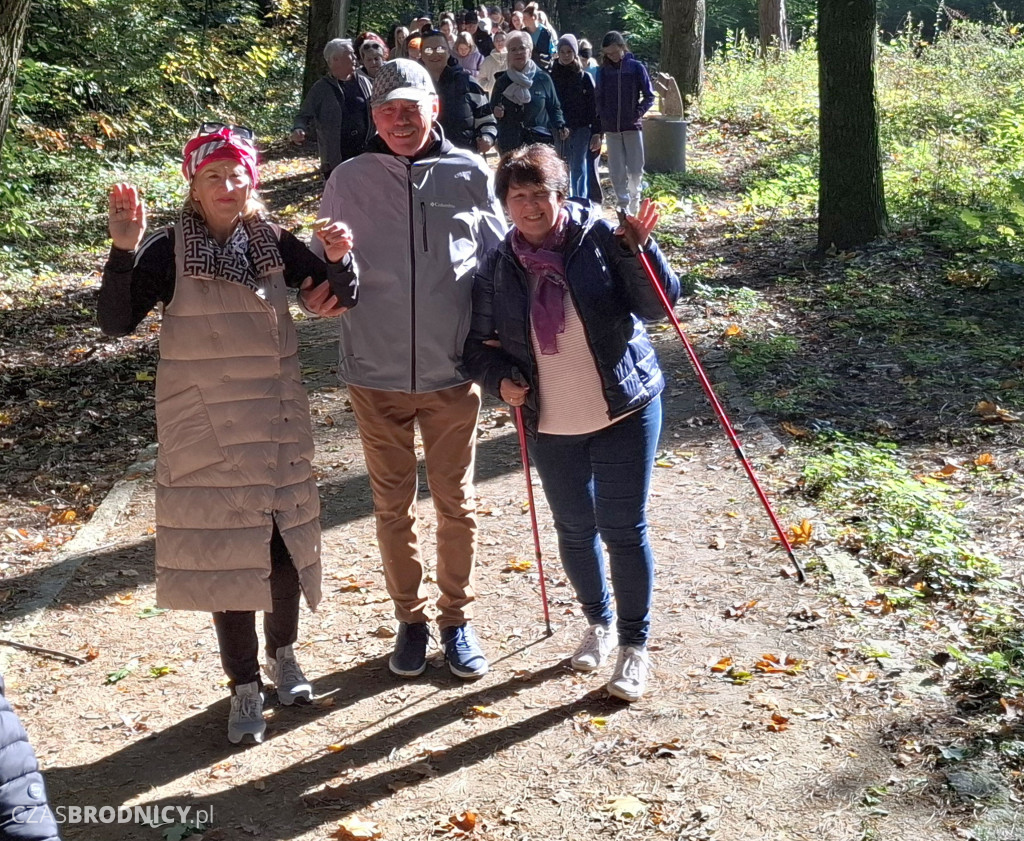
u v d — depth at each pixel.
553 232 3.73
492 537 5.49
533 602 4.80
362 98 11.20
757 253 10.59
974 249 9.58
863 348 7.74
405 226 3.91
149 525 6.00
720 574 4.86
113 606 5.04
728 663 4.13
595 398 3.77
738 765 3.53
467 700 4.07
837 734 3.63
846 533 5.05
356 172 3.93
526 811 3.41
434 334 3.95
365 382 3.98
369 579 5.18
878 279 9.17
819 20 9.95
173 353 3.56
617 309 3.75
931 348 7.60
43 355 9.27
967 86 17.16
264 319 3.58
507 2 34.03
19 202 13.18
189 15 23.11
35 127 15.48
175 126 19.86
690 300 9.11
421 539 5.55
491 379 3.86
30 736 4.00
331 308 3.68
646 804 3.39
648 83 12.25
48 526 6.12
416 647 4.27
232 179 3.46
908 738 3.56
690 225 12.05
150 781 3.68
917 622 4.30
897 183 11.97
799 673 4.02
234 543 3.58
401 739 3.84
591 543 4.11
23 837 1.97
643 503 3.89
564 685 4.11
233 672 3.86
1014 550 4.89
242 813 3.49
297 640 4.64
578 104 12.52
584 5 38.25
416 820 3.41
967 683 3.83
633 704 3.94
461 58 18.39
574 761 3.64
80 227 13.56
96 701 4.23
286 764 3.74
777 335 8.15
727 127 18.28
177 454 3.59
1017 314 8.13
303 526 3.71
